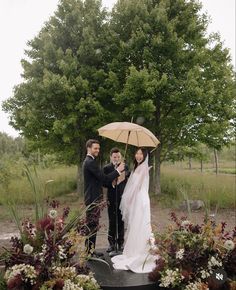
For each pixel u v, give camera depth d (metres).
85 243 5.52
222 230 5.30
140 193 5.94
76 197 16.62
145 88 15.16
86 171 5.93
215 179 17.89
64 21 17.66
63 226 4.88
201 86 16.14
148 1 17.23
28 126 16.83
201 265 4.97
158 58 16.44
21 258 4.57
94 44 17.09
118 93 16.39
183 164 43.28
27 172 5.25
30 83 16.92
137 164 6.21
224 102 16.67
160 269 5.05
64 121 16.23
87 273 4.85
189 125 17.17
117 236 6.34
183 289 4.75
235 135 17.72
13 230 9.86
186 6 17.12
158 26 16.20
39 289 4.30
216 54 17.22
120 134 6.28
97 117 16.27
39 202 4.94
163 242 5.25
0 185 14.72
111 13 17.75
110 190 6.51
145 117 15.93
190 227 5.30
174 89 16.28
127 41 17.00
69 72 16.56
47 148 18.31
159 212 12.82
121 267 5.62
